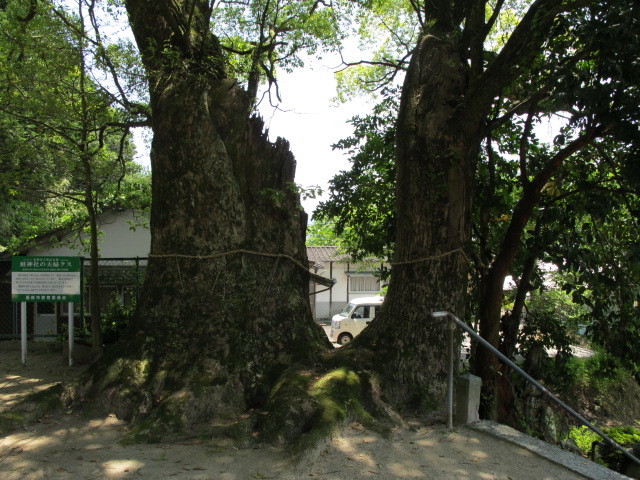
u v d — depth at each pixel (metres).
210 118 6.34
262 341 5.91
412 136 6.37
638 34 6.27
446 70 6.46
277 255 6.29
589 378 14.58
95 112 8.79
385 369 5.85
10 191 9.84
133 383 5.56
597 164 8.93
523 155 8.38
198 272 6.05
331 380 5.32
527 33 6.02
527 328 9.52
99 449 4.65
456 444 4.89
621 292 8.34
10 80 8.39
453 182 6.21
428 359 5.94
